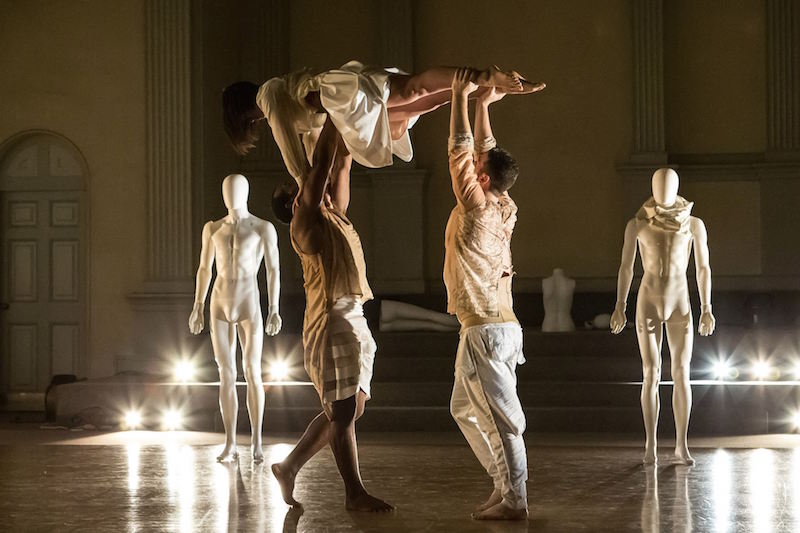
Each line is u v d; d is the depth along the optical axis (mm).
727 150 14844
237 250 8617
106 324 13039
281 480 6266
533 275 15008
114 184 13094
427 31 15211
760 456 8641
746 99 14805
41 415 12539
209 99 13492
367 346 6098
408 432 10992
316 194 5984
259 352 8656
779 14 14609
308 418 11133
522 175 15039
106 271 13062
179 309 12766
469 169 5816
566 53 15008
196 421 11359
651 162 14656
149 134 12977
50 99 13258
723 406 10812
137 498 6746
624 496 6695
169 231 12891
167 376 12492
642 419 10805
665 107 14883
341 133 5715
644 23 14727
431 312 13055
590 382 11461
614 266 14875
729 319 14180
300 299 14492
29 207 13438
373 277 15094
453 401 6035
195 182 13016
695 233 8375
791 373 11594
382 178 14969
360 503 6145
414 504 6430
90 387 11625
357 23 15367
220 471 7988
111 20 13133
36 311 13398
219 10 14055
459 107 5711
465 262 5789
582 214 14938
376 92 5656
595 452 9008
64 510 6348
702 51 14875
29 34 13312
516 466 5809
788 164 14461
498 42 15094
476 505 6379
